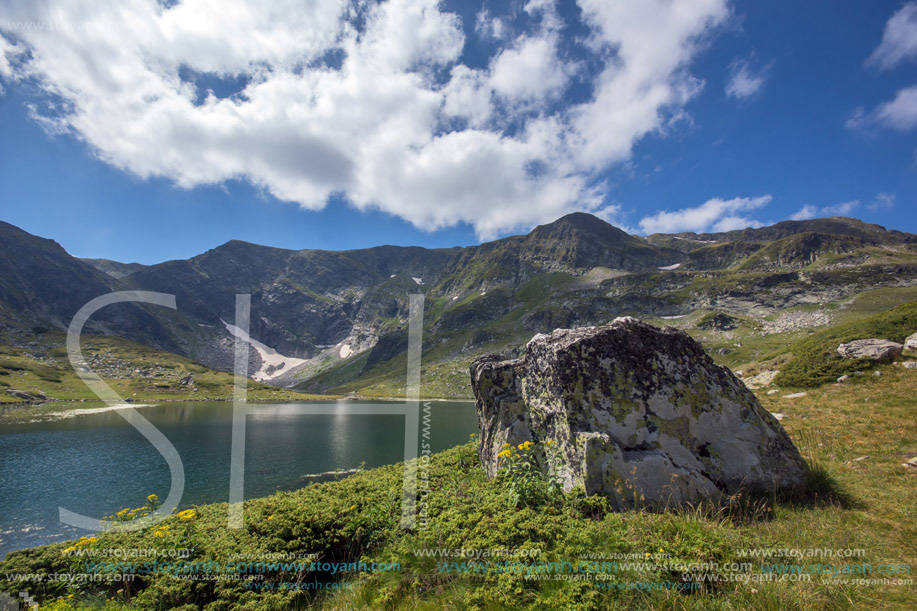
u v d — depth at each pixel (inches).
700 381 333.7
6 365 4114.2
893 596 166.7
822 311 7337.6
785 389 812.0
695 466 302.4
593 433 296.5
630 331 342.3
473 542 221.1
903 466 343.6
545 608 169.8
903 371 702.5
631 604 167.2
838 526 241.6
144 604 228.7
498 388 413.1
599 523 227.8
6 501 1051.3
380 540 281.3
